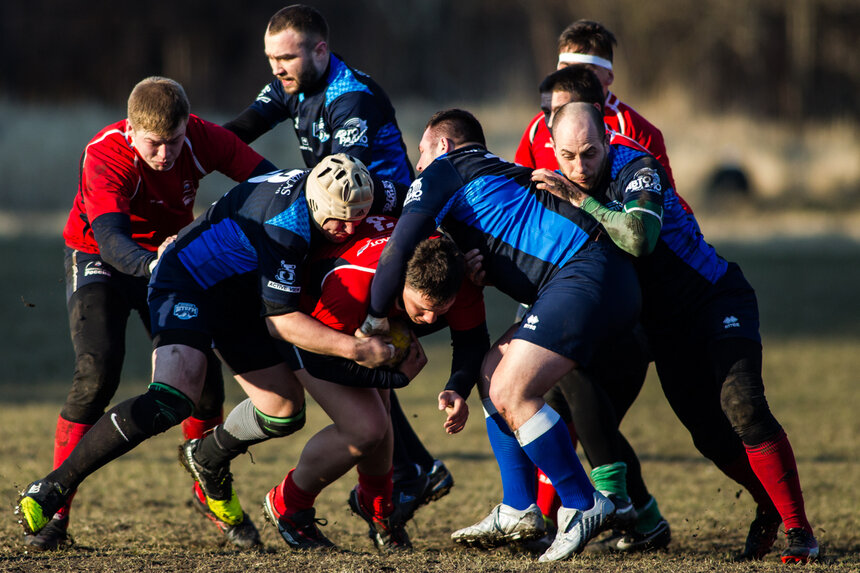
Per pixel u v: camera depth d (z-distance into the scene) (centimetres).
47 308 4581
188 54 11481
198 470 1576
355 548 1608
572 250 1329
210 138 1595
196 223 1463
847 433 2688
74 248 1633
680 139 10850
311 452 1462
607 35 1694
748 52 13062
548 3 13325
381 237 1394
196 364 1371
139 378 3366
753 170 10250
